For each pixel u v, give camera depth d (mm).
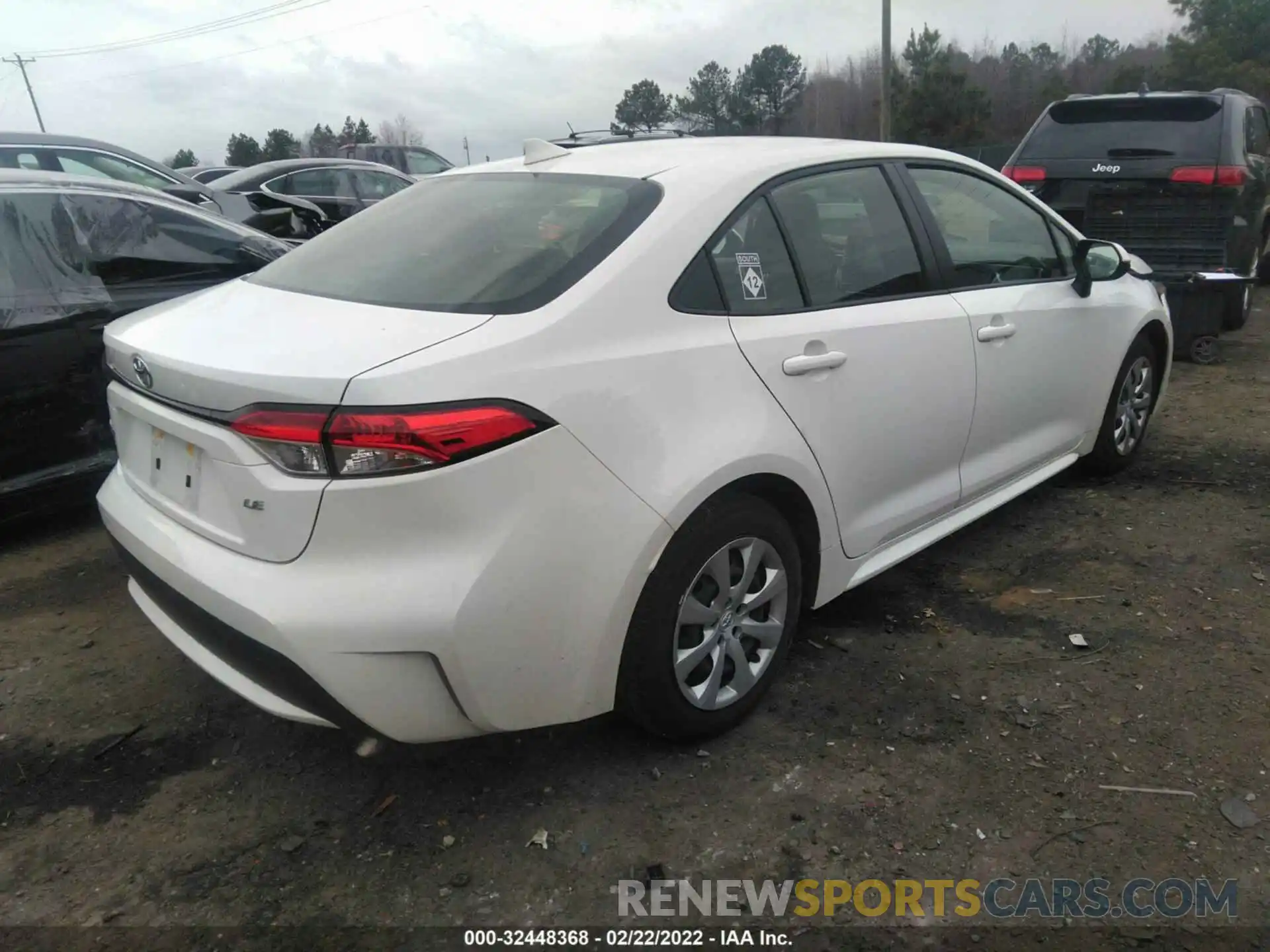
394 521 2051
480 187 3023
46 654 3303
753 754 2693
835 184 3080
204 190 8445
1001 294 3604
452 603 2078
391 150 15758
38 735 2854
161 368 2316
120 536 2605
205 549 2273
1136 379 4594
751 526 2625
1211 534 3998
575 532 2229
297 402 2045
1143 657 3109
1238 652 3123
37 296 4070
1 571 3973
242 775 2676
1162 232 6672
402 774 2660
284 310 2490
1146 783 2535
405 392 2020
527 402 2146
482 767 2674
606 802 2525
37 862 2365
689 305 2535
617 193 2680
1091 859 2295
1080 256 4027
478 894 2244
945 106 35312
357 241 2939
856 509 3057
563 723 2447
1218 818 2408
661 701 2533
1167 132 6742
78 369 4164
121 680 3141
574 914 2188
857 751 2693
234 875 2316
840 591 3102
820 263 2930
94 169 7863
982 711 2857
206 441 2221
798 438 2727
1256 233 7406
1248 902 2170
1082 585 3602
